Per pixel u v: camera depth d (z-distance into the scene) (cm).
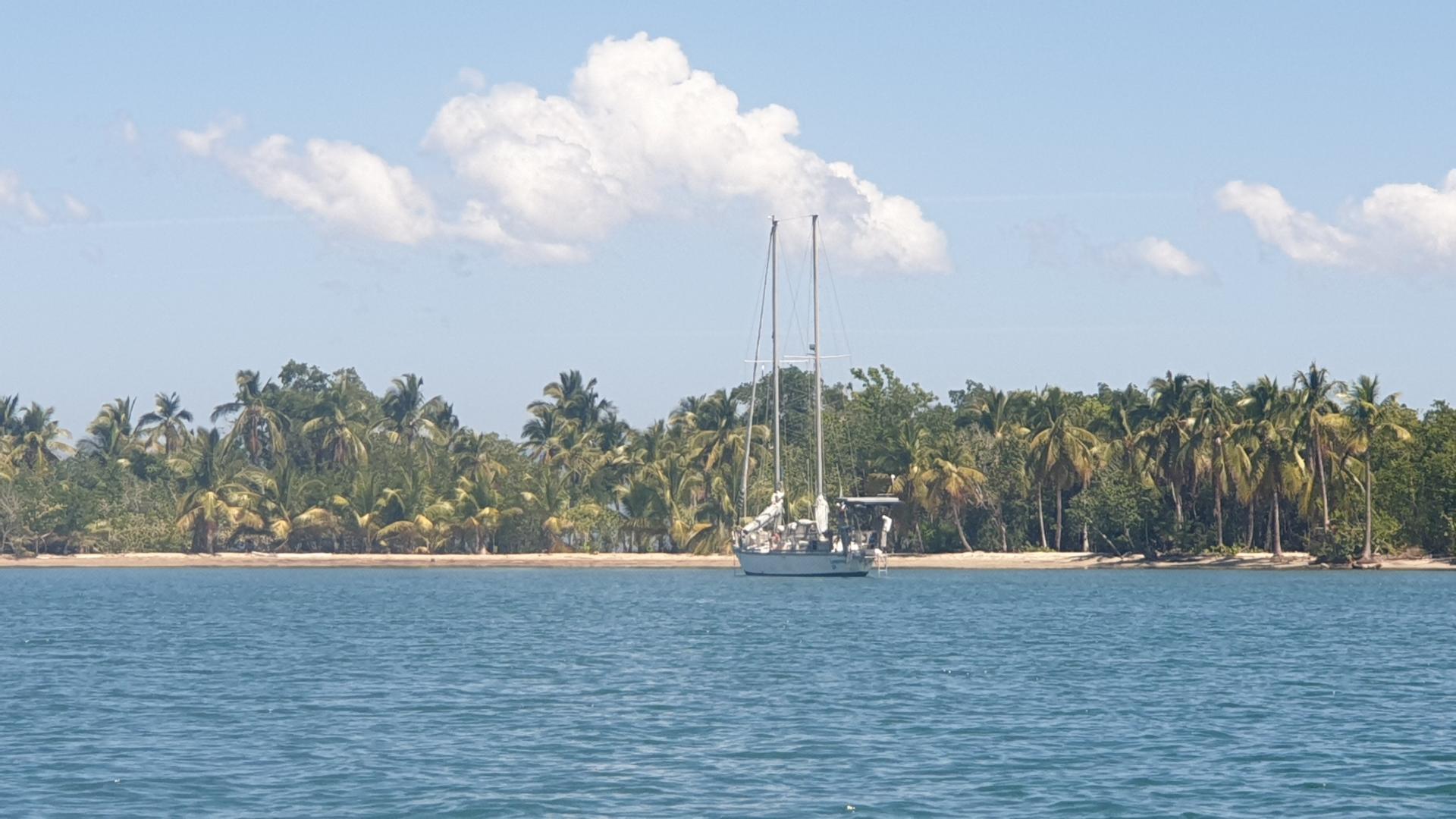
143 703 3784
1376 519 11438
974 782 2702
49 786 2692
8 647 5456
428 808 2500
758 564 10088
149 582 11244
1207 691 3972
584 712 3588
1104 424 12738
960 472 12169
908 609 7425
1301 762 2883
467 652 5159
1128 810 2475
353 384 18175
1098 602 7931
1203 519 12462
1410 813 2452
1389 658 4844
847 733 3259
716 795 2602
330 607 7862
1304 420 11125
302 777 2759
